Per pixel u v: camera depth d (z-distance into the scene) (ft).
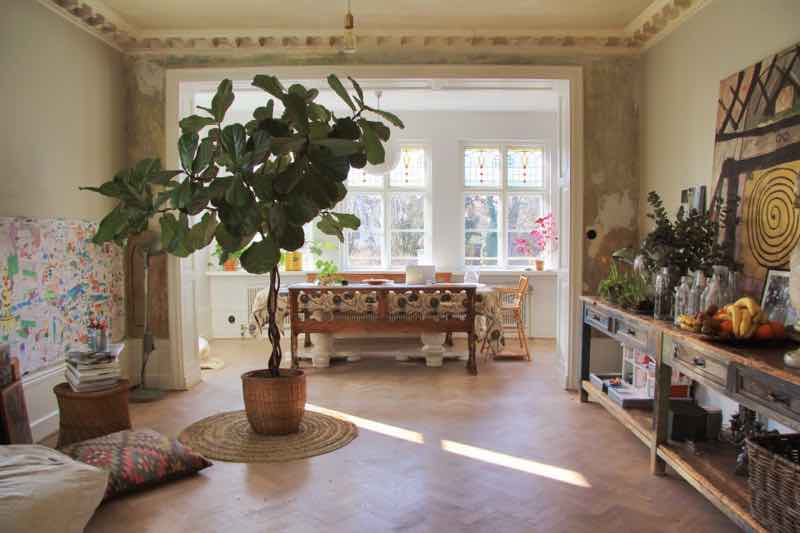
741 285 10.73
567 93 16.11
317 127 11.04
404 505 8.93
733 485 8.29
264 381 11.91
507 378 17.26
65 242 13.30
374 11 14.20
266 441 11.80
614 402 12.37
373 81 16.33
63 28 13.30
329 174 9.84
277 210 9.73
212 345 23.30
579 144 15.87
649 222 15.47
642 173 15.92
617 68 15.92
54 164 12.90
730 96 11.47
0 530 6.49
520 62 15.93
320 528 8.24
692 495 9.28
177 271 16.10
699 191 12.71
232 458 10.87
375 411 13.85
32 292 12.06
